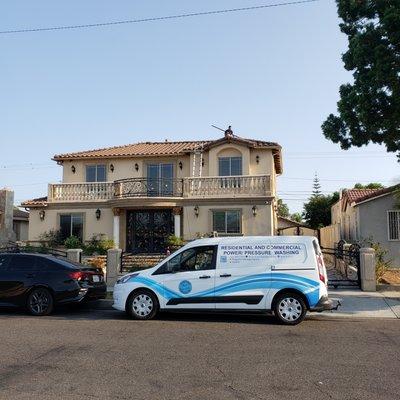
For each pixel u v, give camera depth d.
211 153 26.33
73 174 28.08
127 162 27.59
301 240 11.15
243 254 11.21
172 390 5.86
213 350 8.02
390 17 13.81
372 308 12.79
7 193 32.94
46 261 12.52
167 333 9.55
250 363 7.16
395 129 14.45
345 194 29.05
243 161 25.97
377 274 17.42
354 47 14.82
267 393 5.76
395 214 22.59
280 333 9.65
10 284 12.23
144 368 6.85
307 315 11.95
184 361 7.25
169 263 11.49
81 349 8.05
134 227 26.53
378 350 8.09
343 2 15.41
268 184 24.80
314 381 6.25
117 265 17.52
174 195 25.75
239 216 24.92
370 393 5.77
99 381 6.21
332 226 32.94
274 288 10.87
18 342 8.62
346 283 16.25
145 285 11.34
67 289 12.12
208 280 11.16
